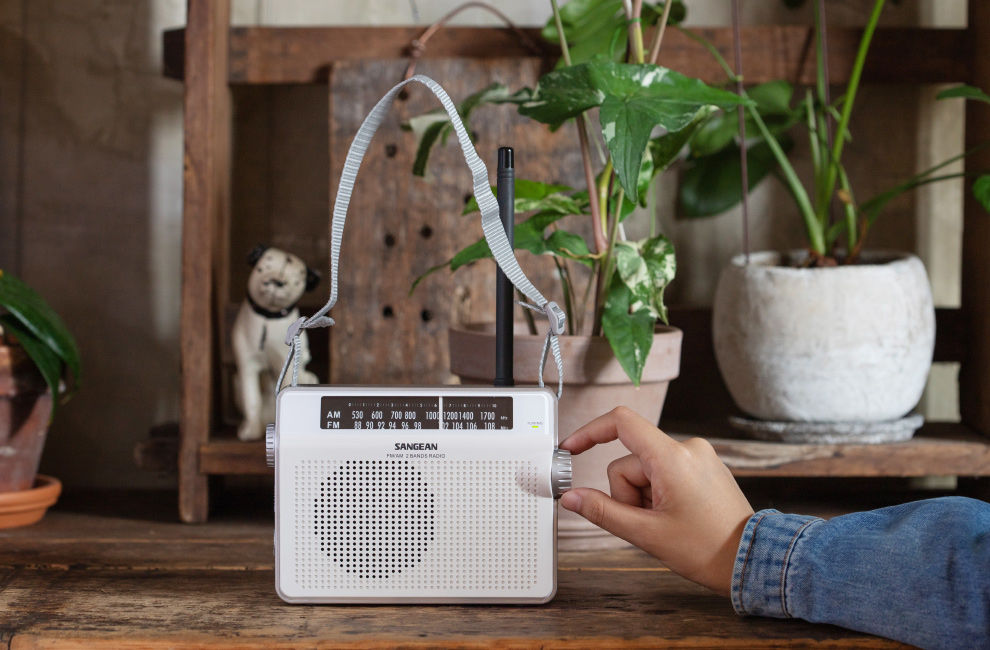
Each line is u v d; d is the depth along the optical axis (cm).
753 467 101
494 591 68
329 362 122
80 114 126
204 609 69
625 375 85
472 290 115
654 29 117
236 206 127
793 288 99
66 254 126
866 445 101
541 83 81
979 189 100
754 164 126
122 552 89
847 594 61
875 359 99
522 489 68
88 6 126
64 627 65
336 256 70
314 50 118
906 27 121
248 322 105
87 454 127
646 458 68
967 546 57
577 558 87
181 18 127
